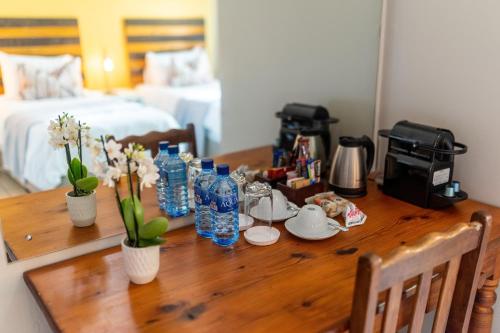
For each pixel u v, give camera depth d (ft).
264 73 6.87
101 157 3.43
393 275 2.41
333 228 3.85
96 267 3.30
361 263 2.30
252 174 4.95
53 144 3.76
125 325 2.58
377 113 5.35
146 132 5.85
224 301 2.81
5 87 4.89
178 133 5.78
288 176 4.61
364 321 2.37
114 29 6.25
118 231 3.80
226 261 3.34
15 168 4.59
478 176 4.47
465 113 4.46
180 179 4.16
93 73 5.85
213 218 3.63
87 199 3.81
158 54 10.10
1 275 3.26
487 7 4.08
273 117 6.91
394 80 5.09
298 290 2.93
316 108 5.48
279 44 6.52
